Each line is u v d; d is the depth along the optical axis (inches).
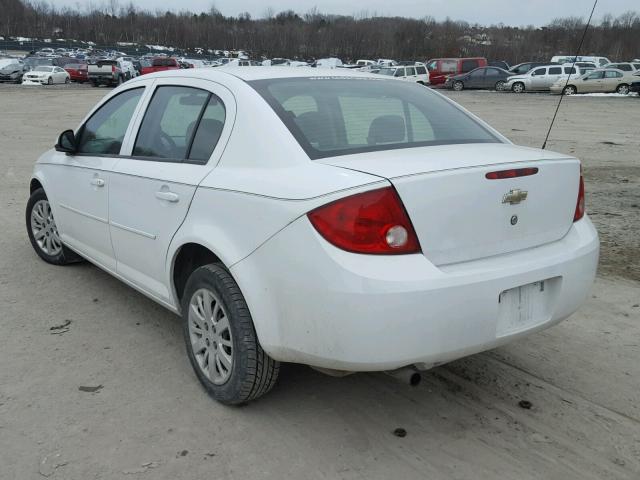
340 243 101.2
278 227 107.2
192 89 142.9
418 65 1612.9
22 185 366.6
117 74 1541.6
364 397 133.0
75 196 178.5
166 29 5137.8
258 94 127.1
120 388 135.1
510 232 113.4
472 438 118.9
